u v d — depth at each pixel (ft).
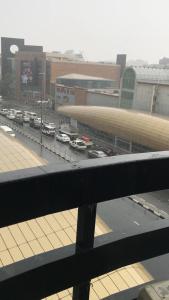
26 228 23.99
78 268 3.39
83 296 3.58
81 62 166.30
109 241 3.54
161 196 47.50
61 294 17.74
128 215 40.16
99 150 71.41
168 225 3.97
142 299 4.16
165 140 60.44
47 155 66.95
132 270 21.67
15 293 3.06
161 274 27.81
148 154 3.72
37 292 3.20
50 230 24.08
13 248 21.93
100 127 78.33
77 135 85.25
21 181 2.78
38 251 21.90
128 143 73.82
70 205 3.17
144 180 3.61
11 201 2.80
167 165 3.73
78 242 3.44
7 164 41.01
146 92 84.74
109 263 3.59
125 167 3.42
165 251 4.03
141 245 3.79
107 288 19.51
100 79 148.25
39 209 2.98
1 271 3.05
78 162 3.28
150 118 70.18
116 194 3.45
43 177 2.90
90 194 3.27
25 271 3.08
